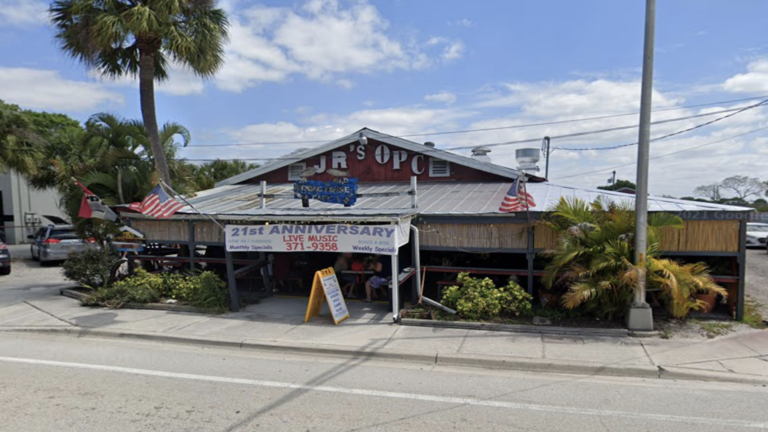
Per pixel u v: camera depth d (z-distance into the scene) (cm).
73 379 623
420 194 1244
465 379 617
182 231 1154
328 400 546
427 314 891
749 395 550
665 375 617
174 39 1254
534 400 541
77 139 1730
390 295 987
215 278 1044
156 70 1499
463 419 491
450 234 1000
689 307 825
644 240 782
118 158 1405
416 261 986
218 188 1589
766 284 1270
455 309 898
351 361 701
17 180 2917
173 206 956
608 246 807
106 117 1415
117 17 1189
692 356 671
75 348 780
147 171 1408
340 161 1525
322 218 912
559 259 834
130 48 1427
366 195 989
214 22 1359
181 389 585
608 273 812
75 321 930
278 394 566
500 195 1174
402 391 573
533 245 945
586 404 528
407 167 1456
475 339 768
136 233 1142
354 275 1091
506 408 519
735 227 841
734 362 647
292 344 762
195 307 996
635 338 757
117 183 1407
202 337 809
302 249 934
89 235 1405
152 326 884
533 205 922
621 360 657
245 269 1061
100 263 1237
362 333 819
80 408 525
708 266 922
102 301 1066
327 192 1007
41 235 2016
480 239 980
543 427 470
